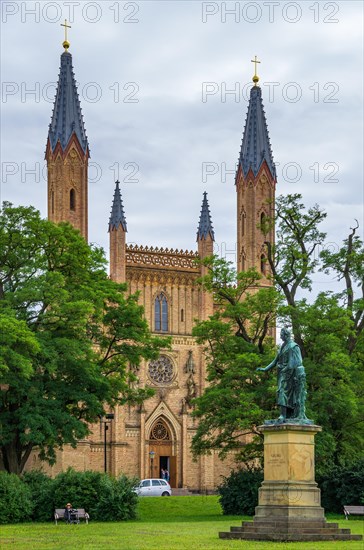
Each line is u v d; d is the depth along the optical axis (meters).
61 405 66.94
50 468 102.38
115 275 113.44
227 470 115.75
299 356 44.09
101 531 50.75
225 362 74.00
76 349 66.06
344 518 62.81
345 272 76.94
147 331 75.00
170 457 114.62
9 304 67.06
